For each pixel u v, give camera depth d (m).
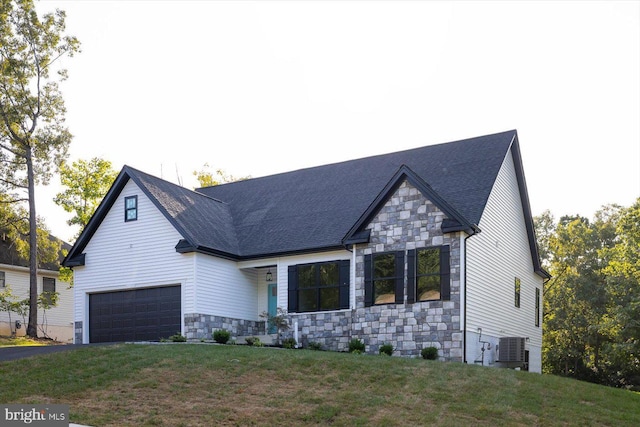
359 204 27.53
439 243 23.02
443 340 22.33
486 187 25.02
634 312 35.81
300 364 17.20
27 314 39.12
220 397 14.75
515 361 24.30
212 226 28.38
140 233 27.36
